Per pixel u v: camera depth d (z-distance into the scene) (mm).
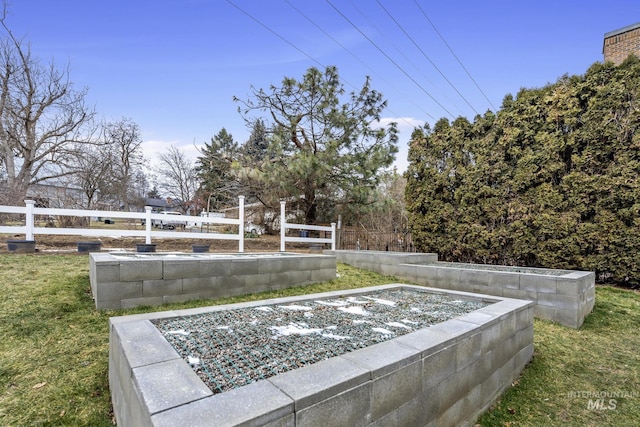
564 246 6598
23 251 5832
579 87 6539
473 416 2357
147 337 2006
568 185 6566
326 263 5926
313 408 1344
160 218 6980
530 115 7180
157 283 4039
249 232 13188
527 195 7133
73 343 2961
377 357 1754
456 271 5527
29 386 2359
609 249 6125
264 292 5008
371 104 12562
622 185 5922
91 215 6367
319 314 2982
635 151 5859
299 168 10266
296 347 2096
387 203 12102
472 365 2336
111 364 2285
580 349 3648
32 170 15258
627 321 4488
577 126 6570
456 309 3262
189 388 1380
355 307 3303
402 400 1748
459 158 8375
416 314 3051
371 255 7191
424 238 9008
